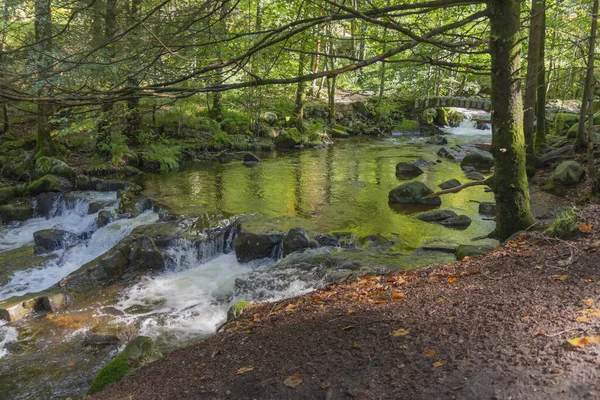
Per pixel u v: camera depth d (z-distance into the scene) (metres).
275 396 3.12
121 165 15.42
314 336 4.00
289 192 13.10
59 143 16.03
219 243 9.70
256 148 19.72
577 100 26.20
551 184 11.89
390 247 8.75
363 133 24.52
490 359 3.04
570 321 3.30
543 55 12.57
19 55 4.80
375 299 4.91
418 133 24.95
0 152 15.15
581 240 5.26
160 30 4.91
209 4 4.82
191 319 7.21
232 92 22.02
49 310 7.49
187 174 15.34
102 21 5.22
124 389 4.03
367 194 12.95
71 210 12.47
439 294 4.57
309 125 22.61
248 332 4.70
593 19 9.92
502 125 6.43
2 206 12.10
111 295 8.00
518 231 6.65
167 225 9.83
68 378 5.85
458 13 9.32
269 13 13.95
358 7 7.42
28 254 9.98
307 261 8.00
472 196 12.72
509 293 4.11
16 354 6.36
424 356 3.24
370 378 3.11
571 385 2.64
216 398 3.28
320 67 25.17
